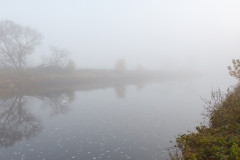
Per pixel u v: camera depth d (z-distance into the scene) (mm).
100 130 13141
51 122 15031
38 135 12406
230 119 8883
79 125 14234
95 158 9352
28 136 12266
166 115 16391
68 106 20156
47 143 11156
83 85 35562
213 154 6129
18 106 20109
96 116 16469
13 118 16172
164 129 13055
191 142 7551
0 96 24219
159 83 41875
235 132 7656
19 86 28906
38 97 24484
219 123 9234
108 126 13914
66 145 10859
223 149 6289
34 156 9617
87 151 10094
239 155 5496
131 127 13617
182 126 13531
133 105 20391
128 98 24250
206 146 6680
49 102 21969
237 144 6152
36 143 11172
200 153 6410
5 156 9633
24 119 15906
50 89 30234
